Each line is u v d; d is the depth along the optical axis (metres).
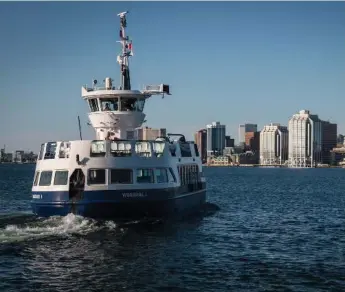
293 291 27.30
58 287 27.28
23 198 83.94
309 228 49.44
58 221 42.34
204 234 43.12
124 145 43.03
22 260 32.25
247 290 27.33
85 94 49.44
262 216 59.22
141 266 31.45
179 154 50.19
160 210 43.84
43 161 43.88
